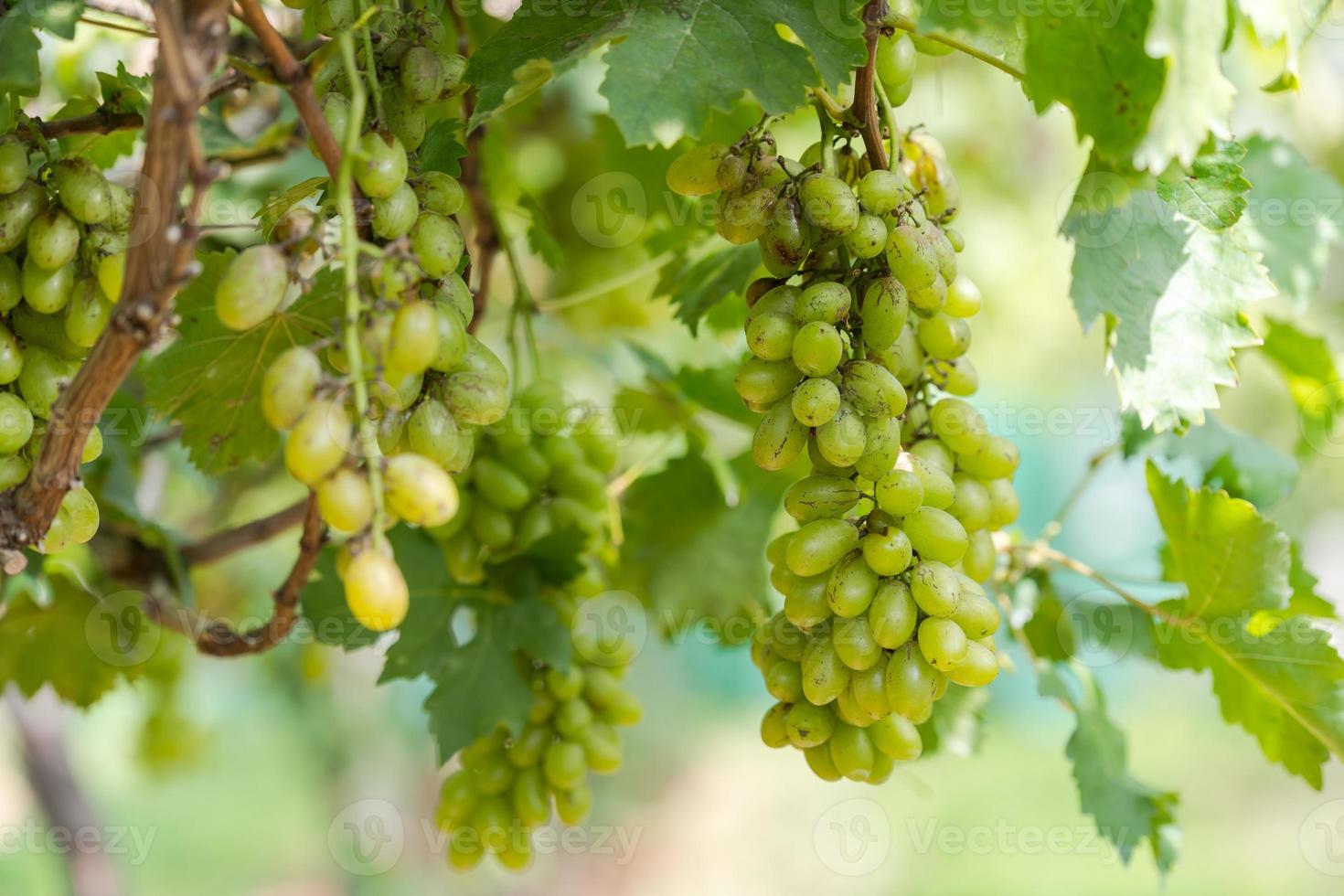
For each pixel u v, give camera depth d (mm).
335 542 1498
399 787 5145
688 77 1251
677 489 1641
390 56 1290
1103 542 5363
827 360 1263
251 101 1750
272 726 5930
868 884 5270
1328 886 4832
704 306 1468
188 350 1358
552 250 1592
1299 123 2340
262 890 5141
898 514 1274
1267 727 1460
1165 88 1270
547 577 1520
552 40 1279
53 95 1695
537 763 1507
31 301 1254
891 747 1292
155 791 5641
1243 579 1415
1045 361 4699
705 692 7105
